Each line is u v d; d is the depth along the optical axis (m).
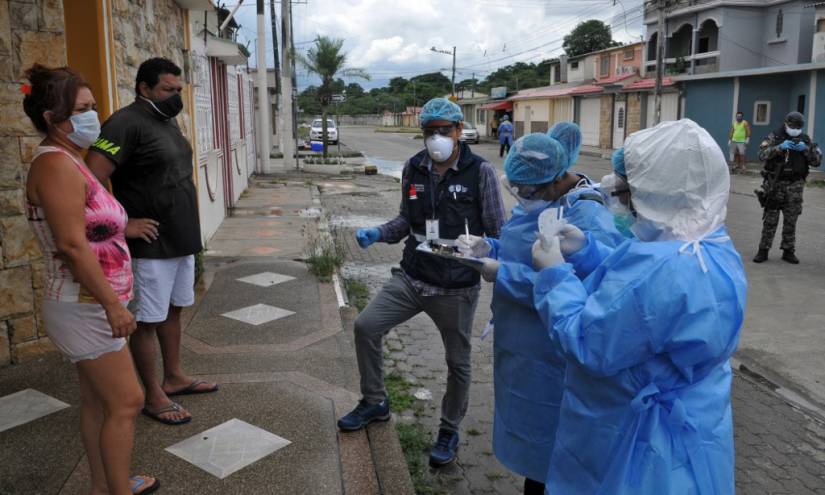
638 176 2.09
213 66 10.62
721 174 2.03
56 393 4.05
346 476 3.26
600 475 2.12
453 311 3.47
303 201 14.05
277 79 29.19
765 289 7.27
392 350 5.52
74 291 2.58
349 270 8.16
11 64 4.32
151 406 3.73
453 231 3.44
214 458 3.37
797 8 28.12
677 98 27.48
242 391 4.18
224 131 12.12
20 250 4.46
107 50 4.74
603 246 2.43
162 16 6.66
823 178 18.89
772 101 24.19
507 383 2.82
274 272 7.43
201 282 6.94
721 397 2.08
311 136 37.12
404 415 4.32
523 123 43.72
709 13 30.50
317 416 3.85
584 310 2.03
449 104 3.32
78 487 3.10
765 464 3.86
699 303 1.90
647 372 2.01
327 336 5.26
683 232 2.02
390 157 29.23
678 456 1.99
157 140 3.45
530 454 2.76
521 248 2.73
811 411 4.51
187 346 5.00
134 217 3.49
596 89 32.53
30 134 4.44
